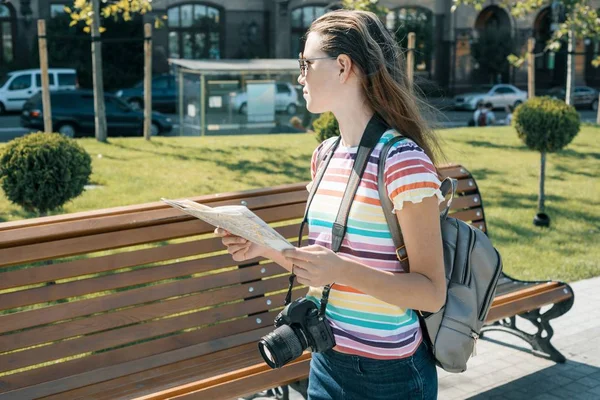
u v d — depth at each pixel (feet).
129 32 108.99
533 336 15.24
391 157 6.73
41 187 20.25
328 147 7.68
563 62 132.46
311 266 6.38
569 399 13.42
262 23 121.29
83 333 10.55
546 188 34.96
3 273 9.95
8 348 9.91
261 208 12.78
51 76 90.33
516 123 29.17
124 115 68.44
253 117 64.75
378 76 6.93
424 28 124.77
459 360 7.75
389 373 7.13
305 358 11.09
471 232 8.05
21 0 103.60
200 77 62.90
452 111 110.63
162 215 11.37
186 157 39.60
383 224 6.82
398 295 6.57
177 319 11.49
